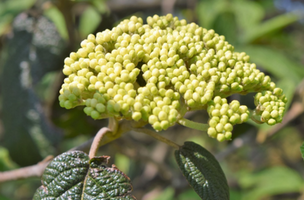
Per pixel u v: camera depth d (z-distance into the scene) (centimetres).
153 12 54
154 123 23
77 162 23
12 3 46
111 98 23
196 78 24
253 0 62
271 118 24
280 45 59
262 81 25
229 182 62
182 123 23
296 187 56
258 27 52
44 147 38
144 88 23
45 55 40
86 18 47
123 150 42
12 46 41
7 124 39
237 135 43
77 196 23
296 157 83
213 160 25
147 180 58
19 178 29
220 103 23
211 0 51
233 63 25
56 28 40
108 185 23
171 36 25
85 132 43
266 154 80
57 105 40
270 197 69
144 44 24
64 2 36
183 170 24
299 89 38
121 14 54
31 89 39
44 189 23
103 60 24
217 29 50
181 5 54
